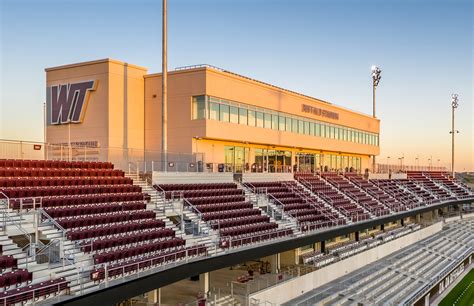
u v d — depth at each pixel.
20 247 17.75
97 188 24.45
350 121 59.44
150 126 36.06
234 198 32.19
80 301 15.45
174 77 35.81
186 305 21.42
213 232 26.14
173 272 19.97
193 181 32.00
